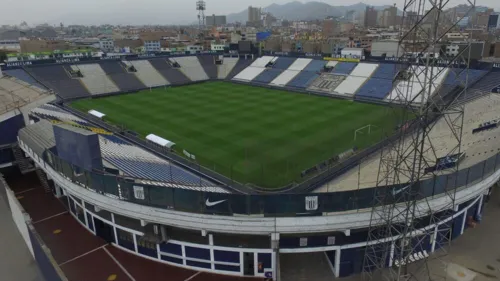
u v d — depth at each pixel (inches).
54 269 1002.7
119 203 1112.8
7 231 1379.2
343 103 3051.2
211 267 1131.3
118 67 4074.8
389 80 3368.6
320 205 1026.7
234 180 1589.6
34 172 1831.9
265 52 4702.3
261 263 1099.9
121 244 1231.5
